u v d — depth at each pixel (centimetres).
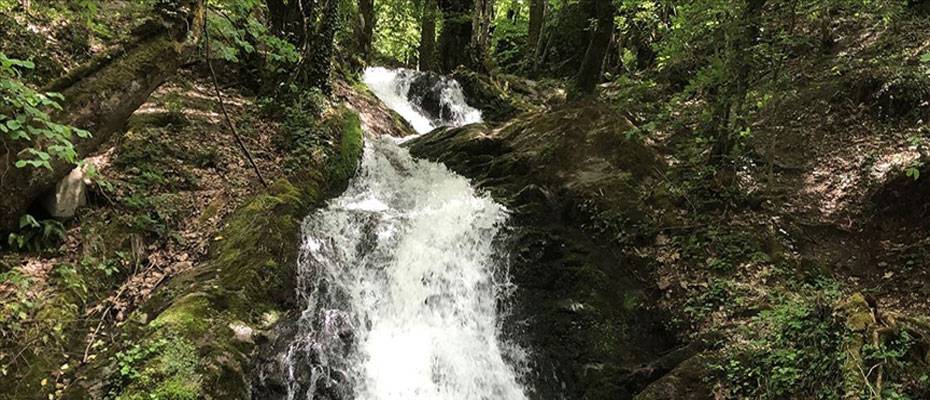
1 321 483
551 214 817
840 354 495
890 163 767
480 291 739
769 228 723
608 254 741
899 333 504
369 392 605
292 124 911
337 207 798
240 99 998
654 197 799
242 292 582
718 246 702
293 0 1053
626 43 1681
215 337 525
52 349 492
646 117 1047
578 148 902
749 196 774
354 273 693
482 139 998
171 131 798
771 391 509
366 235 737
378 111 1255
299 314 617
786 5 749
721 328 606
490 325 719
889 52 965
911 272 632
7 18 796
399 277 711
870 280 649
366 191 899
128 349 500
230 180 762
